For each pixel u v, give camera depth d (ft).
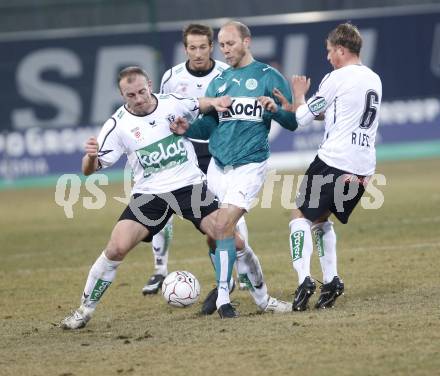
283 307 100.63
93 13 320.29
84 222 199.62
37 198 256.11
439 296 101.60
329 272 101.91
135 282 127.95
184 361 77.71
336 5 331.36
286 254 143.33
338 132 99.04
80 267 143.02
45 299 118.32
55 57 301.84
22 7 316.19
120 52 304.09
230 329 89.30
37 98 301.22
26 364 80.94
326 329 85.46
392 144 314.14
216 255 98.17
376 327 84.99
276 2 331.57
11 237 181.88
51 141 295.69
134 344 86.02
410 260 129.29
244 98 99.09
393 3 337.52
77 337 92.63
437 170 267.80
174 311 105.60
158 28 305.12
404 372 70.74
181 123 96.12
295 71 310.65
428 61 321.11
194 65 117.91
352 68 99.40
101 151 96.63
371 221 173.68
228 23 100.17
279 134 302.86
